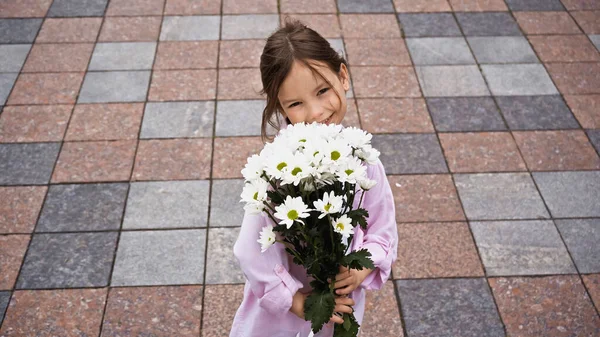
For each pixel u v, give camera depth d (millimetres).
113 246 3082
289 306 1758
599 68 4258
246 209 1557
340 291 1746
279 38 1710
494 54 4367
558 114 3891
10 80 4113
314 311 1652
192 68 4215
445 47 4426
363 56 4332
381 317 2797
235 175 3461
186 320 2779
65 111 3877
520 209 3285
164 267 2988
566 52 4395
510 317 2799
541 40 4508
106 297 2859
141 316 2789
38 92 4020
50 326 2744
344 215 1592
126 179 3434
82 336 2711
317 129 1584
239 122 3797
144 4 4805
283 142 1582
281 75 1688
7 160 3545
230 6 4785
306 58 1671
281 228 1580
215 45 4414
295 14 4715
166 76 4148
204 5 4797
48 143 3658
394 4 4836
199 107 3908
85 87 4059
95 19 4652
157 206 3281
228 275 2957
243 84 4086
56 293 2875
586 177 3473
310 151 1505
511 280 2945
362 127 3785
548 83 4129
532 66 4273
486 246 3096
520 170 3512
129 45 4414
